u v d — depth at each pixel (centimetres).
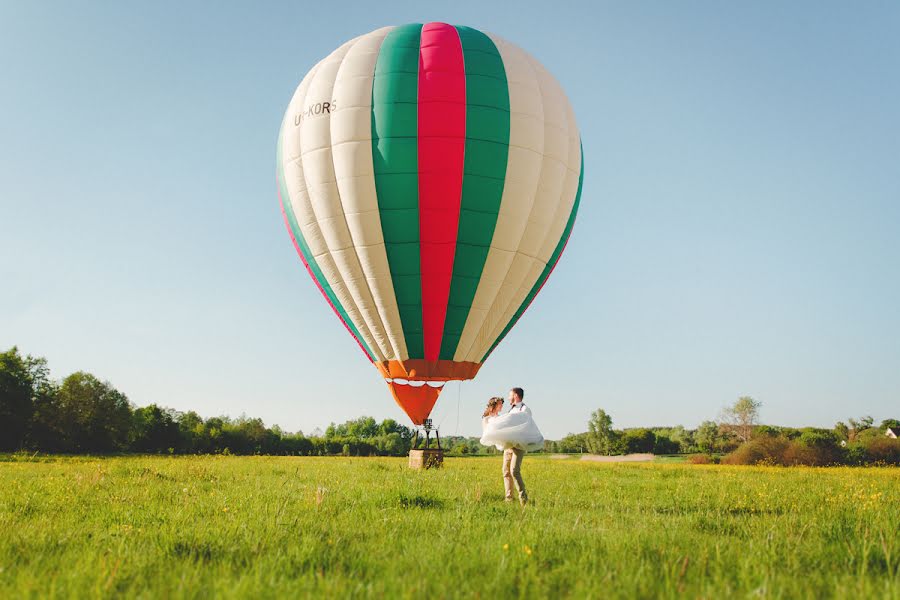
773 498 977
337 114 1741
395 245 1723
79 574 402
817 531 570
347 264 1780
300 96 1856
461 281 1752
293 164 1812
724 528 619
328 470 1809
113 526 639
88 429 7344
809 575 404
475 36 1848
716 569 407
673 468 2408
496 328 1859
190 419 9762
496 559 442
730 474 1844
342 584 369
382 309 1791
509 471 906
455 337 1812
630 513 766
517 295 1838
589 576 388
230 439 8162
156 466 1884
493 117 1711
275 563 434
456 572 405
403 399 1858
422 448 2044
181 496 946
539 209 1773
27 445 6956
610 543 500
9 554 472
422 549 482
